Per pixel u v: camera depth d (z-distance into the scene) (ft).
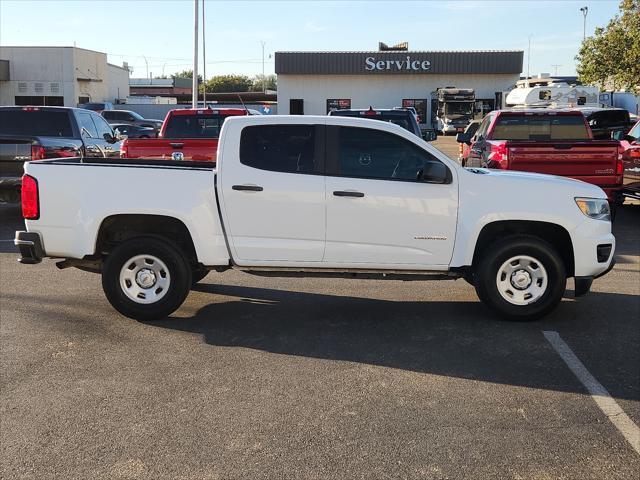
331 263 19.99
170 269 19.98
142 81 265.54
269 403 14.51
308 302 22.77
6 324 20.03
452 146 107.76
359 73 156.87
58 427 13.37
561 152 34.60
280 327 19.94
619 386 15.51
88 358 17.22
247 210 19.71
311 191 19.60
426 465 11.92
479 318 20.89
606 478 11.51
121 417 13.82
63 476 11.56
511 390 15.25
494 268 19.97
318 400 14.67
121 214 19.79
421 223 19.74
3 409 14.20
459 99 140.56
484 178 19.93
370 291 24.34
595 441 12.83
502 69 154.81
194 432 13.16
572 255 20.36
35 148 36.24
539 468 11.82
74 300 22.72
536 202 19.77
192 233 19.83
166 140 33.81
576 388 15.38
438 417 13.85
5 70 143.23
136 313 20.15
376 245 19.85
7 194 36.63
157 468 11.81
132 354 17.53
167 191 19.71
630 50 74.59
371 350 17.93
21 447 12.56
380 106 159.94
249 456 12.23
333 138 19.83
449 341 18.66
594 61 78.84
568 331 19.57
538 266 20.02
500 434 13.10
